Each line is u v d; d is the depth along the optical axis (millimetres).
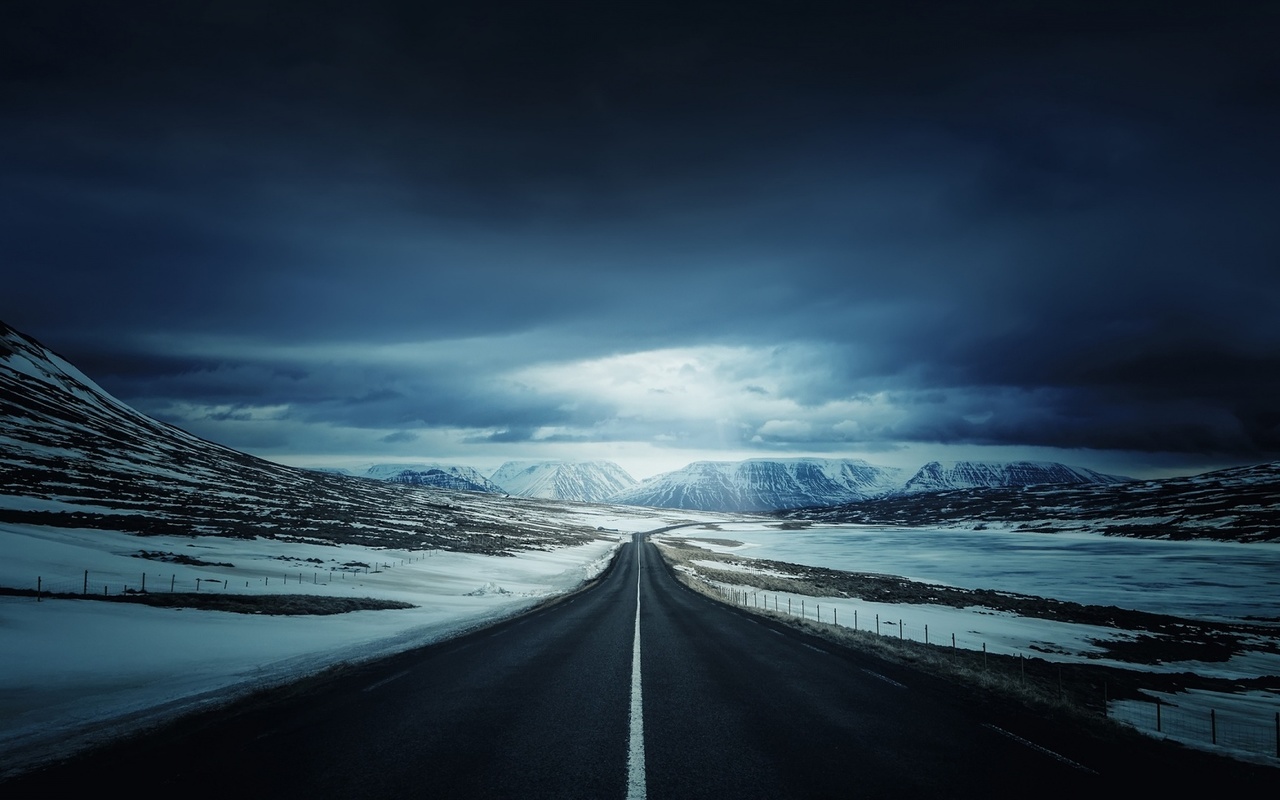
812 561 99938
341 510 104125
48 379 155625
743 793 6246
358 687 11586
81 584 29484
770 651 16406
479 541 85875
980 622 39000
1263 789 6742
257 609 25078
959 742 8117
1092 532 153000
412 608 30141
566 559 80625
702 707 9961
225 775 6801
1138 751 7938
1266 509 143250
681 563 81875
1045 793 6375
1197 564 90500
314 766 7070
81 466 92312
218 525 62812
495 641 18156
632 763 7148
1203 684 25219
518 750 7629
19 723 9898
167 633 19344
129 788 6469
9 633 17750
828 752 7609
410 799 6102
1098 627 42312
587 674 12859
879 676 12984
